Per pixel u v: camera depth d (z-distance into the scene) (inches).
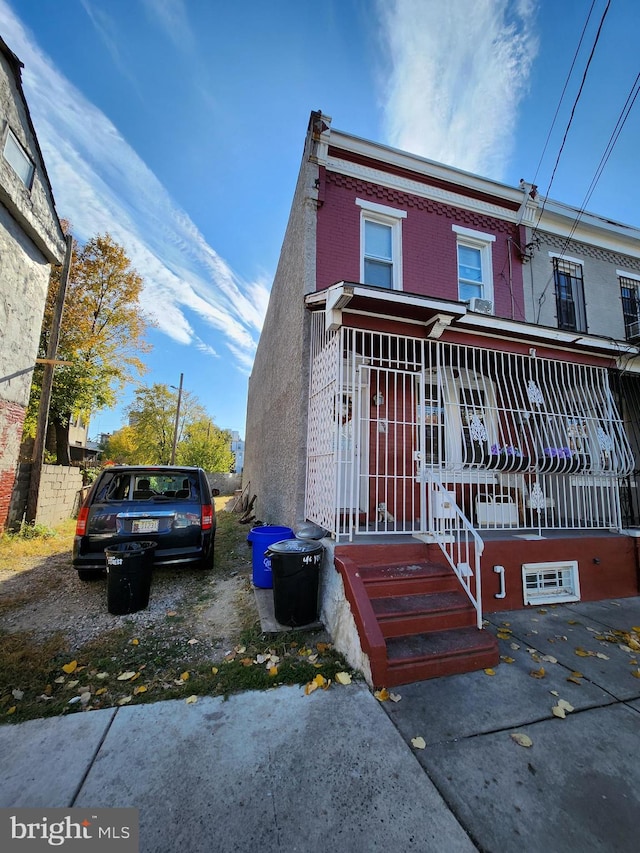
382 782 81.7
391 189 276.1
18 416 314.8
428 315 201.5
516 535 207.5
